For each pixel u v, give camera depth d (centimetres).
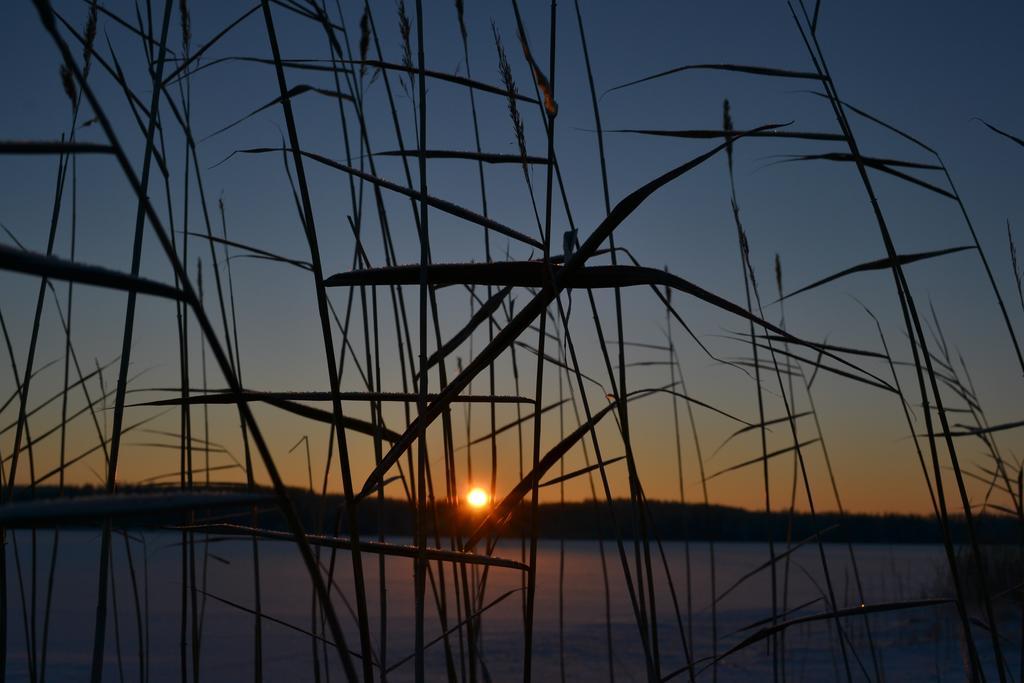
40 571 711
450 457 143
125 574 723
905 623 560
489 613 733
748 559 1648
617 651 468
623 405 125
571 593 952
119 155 69
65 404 161
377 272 103
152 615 615
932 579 805
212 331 73
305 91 137
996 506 170
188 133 156
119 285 66
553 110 113
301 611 650
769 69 126
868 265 129
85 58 141
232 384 74
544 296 100
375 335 152
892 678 354
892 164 133
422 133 109
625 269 98
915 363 129
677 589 1028
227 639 503
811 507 178
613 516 121
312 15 140
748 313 98
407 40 147
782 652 191
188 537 156
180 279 71
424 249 106
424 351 105
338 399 99
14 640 495
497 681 366
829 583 173
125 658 435
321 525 178
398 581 942
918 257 131
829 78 127
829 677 369
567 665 414
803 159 134
